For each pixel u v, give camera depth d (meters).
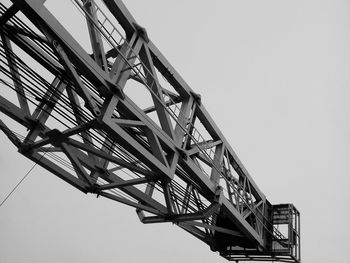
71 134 9.91
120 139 9.70
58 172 11.98
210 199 13.73
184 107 12.84
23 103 10.96
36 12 7.78
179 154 11.90
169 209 12.98
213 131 14.47
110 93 9.50
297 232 19.55
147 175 11.41
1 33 8.90
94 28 9.30
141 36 10.74
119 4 10.08
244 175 17.05
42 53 9.77
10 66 9.06
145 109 12.67
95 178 12.98
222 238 18.88
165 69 11.91
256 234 17.12
